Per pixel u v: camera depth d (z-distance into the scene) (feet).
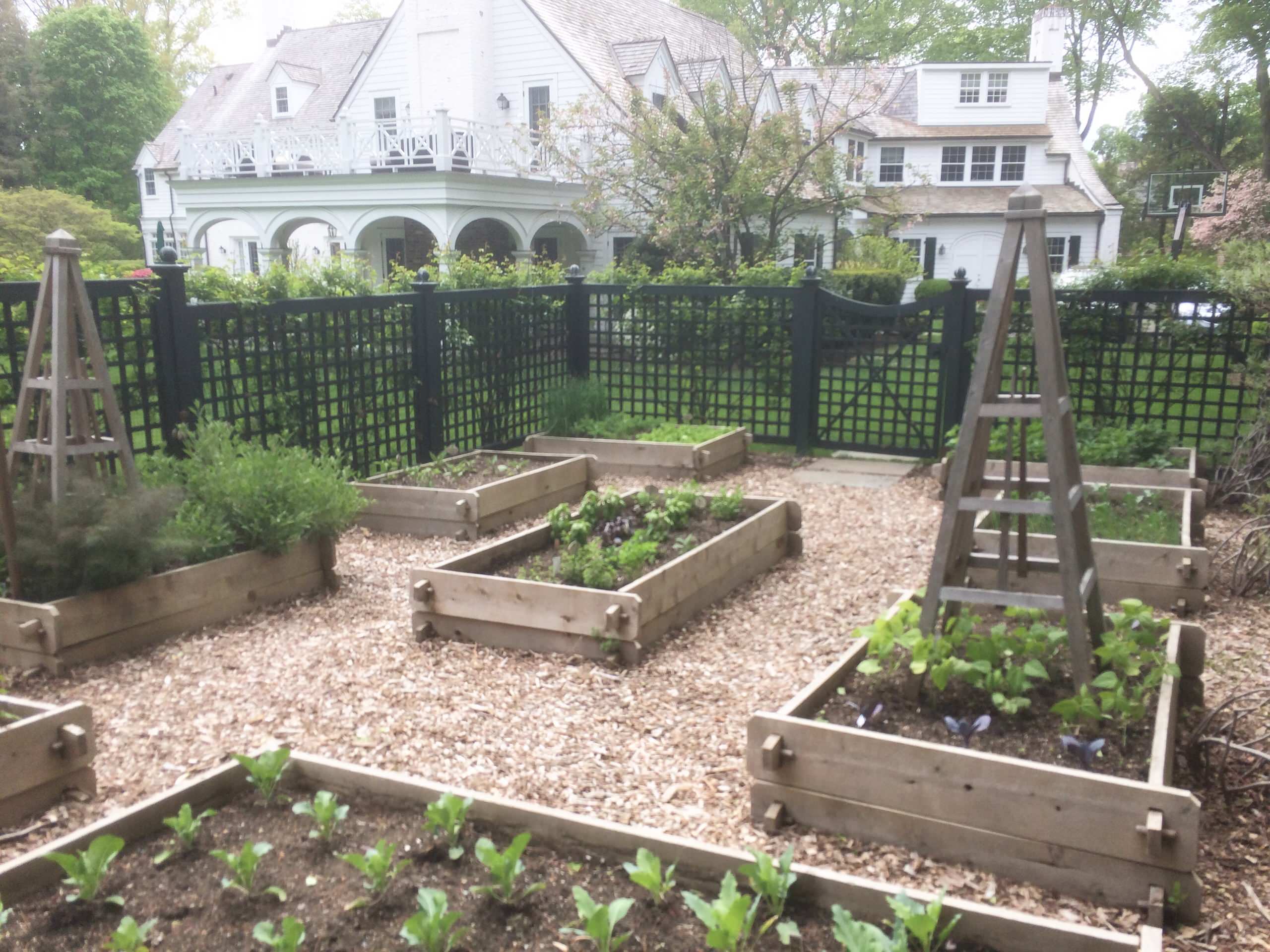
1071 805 8.43
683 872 7.94
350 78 85.61
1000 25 125.80
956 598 11.09
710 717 12.77
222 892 7.77
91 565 14.11
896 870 9.02
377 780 9.08
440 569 15.72
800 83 55.67
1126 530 18.52
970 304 28.43
